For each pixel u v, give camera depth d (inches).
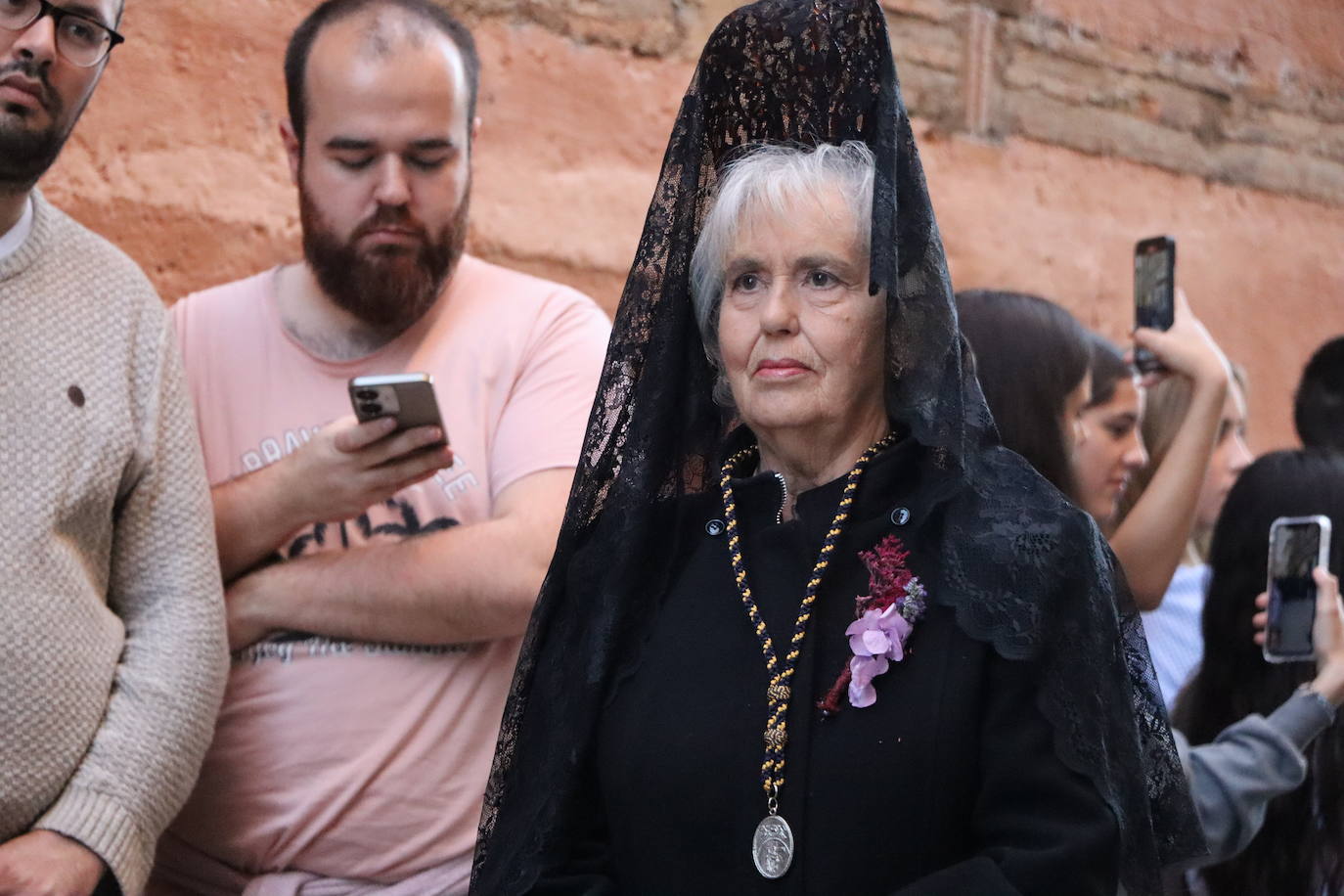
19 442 192.4
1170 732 157.8
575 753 159.5
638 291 169.9
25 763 186.4
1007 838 143.6
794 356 158.7
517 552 215.9
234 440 229.5
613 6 308.0
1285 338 400.2
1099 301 368.5
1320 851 244.5
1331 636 237.6
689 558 165.2
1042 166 360.2
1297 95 404.5
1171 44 382.6
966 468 153.0
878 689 149.2
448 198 227.9
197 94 267.9
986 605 146.7
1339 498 251.6
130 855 191.6
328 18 228.8
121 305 207.2
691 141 169.0
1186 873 239.6
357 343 231.3
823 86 163.3
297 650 218.1
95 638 195.3
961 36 349.7
